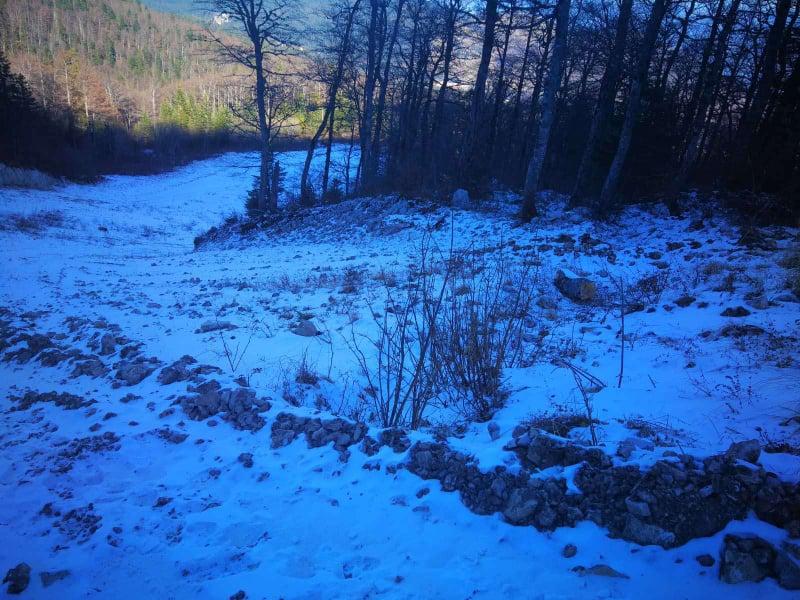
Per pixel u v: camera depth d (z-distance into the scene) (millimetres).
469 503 3508
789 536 2910
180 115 89375
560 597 2734
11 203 31500
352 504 3658
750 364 5230
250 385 5867
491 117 26766
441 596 2818
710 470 3277
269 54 24719
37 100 71125
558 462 3650
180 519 3660
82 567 3217
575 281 8766
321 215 21375
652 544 3021
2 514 3873
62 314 10109
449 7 22297
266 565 3146
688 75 22203
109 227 32219
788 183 13141
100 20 147750
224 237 24281
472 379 5352
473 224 15430
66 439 5039
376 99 33812
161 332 8281
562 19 13781
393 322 7715
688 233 12180
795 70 15453
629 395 4871
